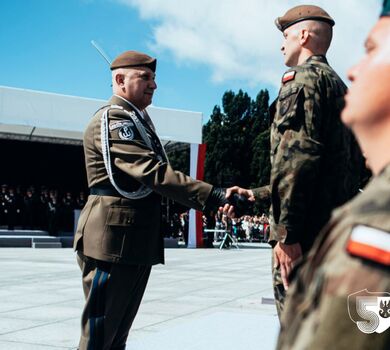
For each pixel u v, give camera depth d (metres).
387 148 0.78
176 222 26.42
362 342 0.70
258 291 8.11
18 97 17.55
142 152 2.99
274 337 4.73
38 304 6.46
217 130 53.72
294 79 2.46
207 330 5.02
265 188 2.92
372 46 0.83
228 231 22.50
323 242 0.79
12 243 19.34
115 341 3.20
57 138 23.08
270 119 2.60
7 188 21.97
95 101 18.64
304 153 2.35
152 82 3.24
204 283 9.16
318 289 0.74
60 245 19.52
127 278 3.04
